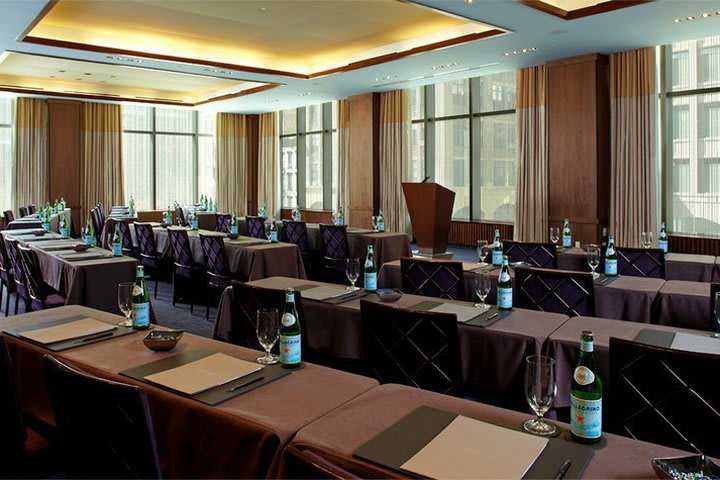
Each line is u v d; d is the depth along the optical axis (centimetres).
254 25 738
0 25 627
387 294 314
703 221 764
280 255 626
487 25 627
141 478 145
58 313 282
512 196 1014
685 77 766
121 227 806
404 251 770
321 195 1384
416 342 233
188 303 665
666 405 176
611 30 657
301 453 108
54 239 666
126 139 1330
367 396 174
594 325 269
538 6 562
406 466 127
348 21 718
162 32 772
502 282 300
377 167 1136
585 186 802
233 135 1470
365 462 131
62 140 1195
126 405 140
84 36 771
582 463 130
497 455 133
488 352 263
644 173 772
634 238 784
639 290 369
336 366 331
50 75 1080
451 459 131
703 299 348
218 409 163
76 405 154
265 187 1481
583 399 143
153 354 215
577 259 529
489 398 275
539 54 782
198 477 165
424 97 1130
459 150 1088
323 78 957
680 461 124
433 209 715
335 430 149
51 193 1192
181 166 1412
